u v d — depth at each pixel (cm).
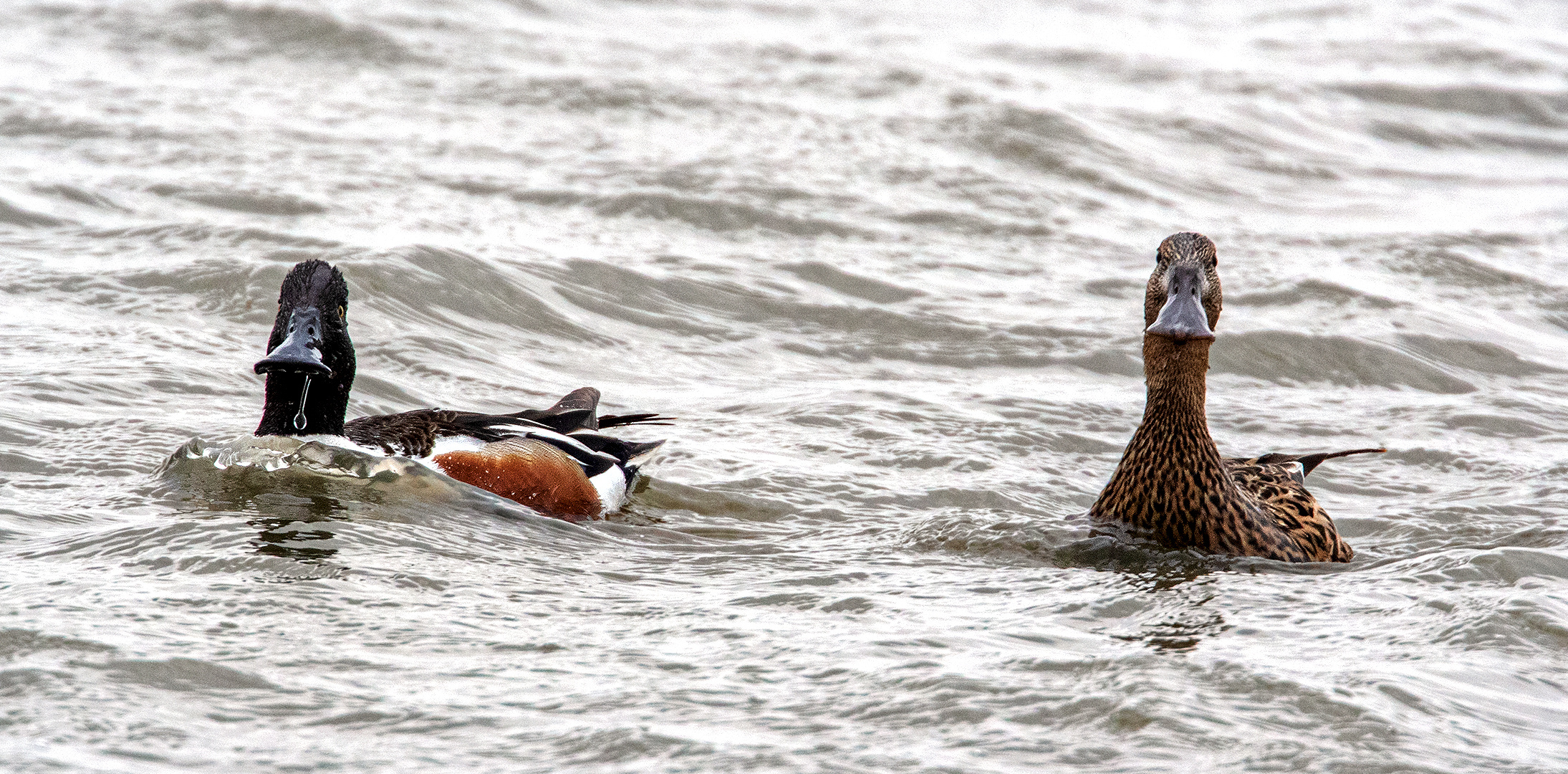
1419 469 1259
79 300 1423
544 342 1480
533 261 1634
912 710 659
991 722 649
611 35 2706
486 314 1509
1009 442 1267
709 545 968
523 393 1334
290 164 1927
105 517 906
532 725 636
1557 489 1187
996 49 2866
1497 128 2647
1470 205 2191
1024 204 2033
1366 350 1561
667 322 1568
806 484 1130
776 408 1323
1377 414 1409
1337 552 1018
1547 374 1552
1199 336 932
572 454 1091
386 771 589
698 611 798
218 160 1917
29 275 1470
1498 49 3038
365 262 1522
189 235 1614
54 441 1057
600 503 1080
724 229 1858
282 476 987
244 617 739
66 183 1766
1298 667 723
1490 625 786
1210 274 1008
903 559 938
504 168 1988
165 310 1419
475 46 2538
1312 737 643
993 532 992
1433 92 2744
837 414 1306
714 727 639
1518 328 1688
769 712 657
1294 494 1043
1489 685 714
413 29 2575
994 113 2355
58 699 632
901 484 1141
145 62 2370
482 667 698
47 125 2008
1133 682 693
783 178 2011
